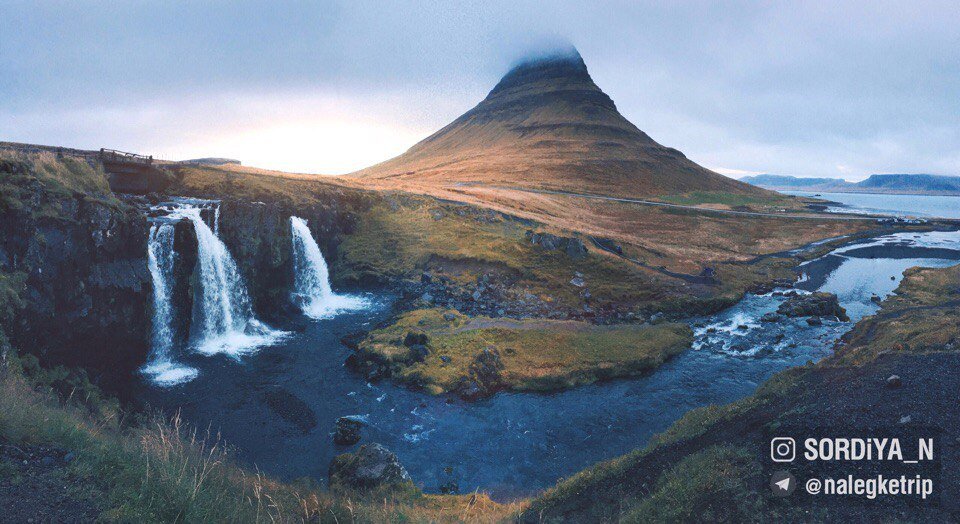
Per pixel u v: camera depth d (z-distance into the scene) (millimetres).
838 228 117438
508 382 34000
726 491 12742
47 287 27844
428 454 25750
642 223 111250
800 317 50156
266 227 49875
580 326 44125
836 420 14977
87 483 8547
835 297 52750
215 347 40125
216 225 45219
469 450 26188
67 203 29969
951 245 100812
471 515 18219
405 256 61500
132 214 34656
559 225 82500
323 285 58219
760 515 11555
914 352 19906
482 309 51125
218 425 27969
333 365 37062
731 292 57906
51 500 7797
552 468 24562
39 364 26500
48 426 9961
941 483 11219
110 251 32500
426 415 29906
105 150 50656
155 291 36781
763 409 18141
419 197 78500
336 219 64875
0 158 27922
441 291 54469
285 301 50469
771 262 79812
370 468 21703
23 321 25906
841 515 10938
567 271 59750
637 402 31859
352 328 45719
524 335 40594
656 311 52438
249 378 34500
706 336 44156
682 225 111812
